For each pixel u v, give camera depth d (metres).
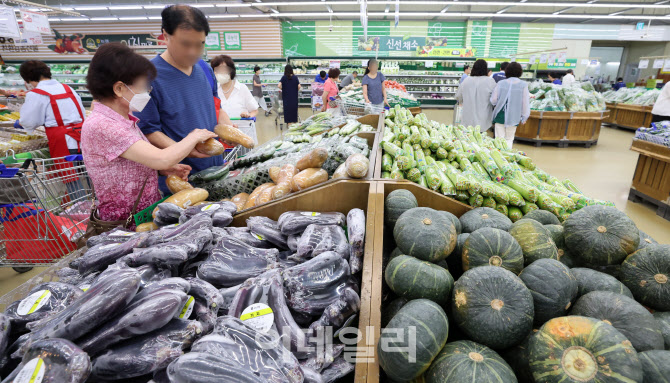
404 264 1.13
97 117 1.52
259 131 9.88
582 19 15.85
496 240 1.18
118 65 1.42
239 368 0.77
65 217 2.20
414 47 16.41
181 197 1.72
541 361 0.82
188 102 2.10
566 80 10.12
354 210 1.51
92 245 1.35
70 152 3.83
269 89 13.27
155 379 0.81
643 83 15.33
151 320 0.81
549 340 0.84
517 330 0.92
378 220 1.42
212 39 16.14
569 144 8.27
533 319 1.04
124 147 1.51
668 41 16.48
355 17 15.97
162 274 1.09
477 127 3.55
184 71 2.05
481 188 1.85
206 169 2.15
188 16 1.70
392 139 2.50
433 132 2.93
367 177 1.75
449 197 1.88
